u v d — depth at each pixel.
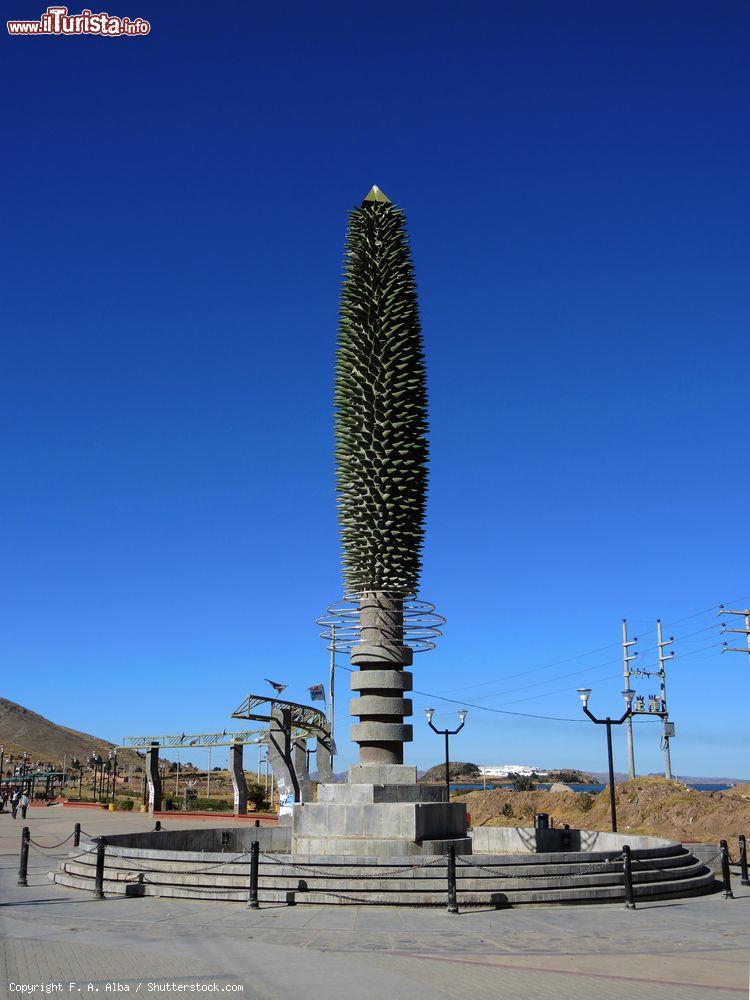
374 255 25.98
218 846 27.42
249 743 61.25
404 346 25.45
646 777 55.81
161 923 16.39
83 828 47.38
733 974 12.51
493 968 12.86
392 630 24.00
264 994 11.14
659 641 61.22
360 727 23.56
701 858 26.39
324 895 18.48
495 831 28.66
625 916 17.41
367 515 24.39
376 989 11.50
